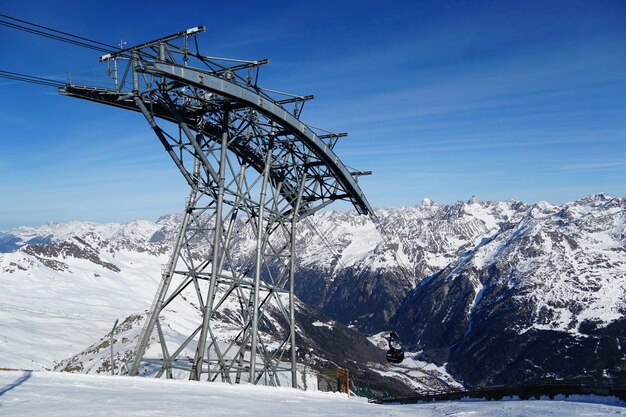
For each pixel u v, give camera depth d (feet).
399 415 108.37
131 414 77.36
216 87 142.00
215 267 151.43
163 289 145.79
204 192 156.25
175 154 151.94
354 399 182.50
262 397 122.83
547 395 150.92
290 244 191.93
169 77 134.72
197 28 135.64
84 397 88.63
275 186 190.90
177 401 95.86
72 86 139.44
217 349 152.87
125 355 289.53
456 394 187.83
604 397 133.49
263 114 161.38
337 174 197.26
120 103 152.25
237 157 177.17
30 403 79.61
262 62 154.61
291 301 185.98
